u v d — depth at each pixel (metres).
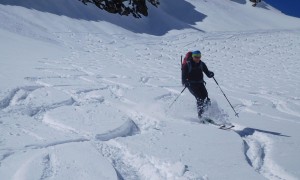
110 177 3.89
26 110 6.30
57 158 4.26
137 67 16.67
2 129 5.11
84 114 6.32
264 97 11.20
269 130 6.73
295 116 8.60
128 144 5.00
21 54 14.32
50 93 7.75
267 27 50.34
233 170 4.38
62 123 5.71
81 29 27.28
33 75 9.80
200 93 7.32
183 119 7.10
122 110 7.36
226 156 4.86
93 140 5.12
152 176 4.17
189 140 5.49
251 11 56.84
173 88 10.77
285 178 4.43
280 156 5.18
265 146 5.80
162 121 6.66
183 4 45.84
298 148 5.63
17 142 4.65
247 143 5.86
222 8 51.91
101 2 33.34
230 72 19.23
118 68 14.98
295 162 4.91
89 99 7.82
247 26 47.66
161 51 25.94
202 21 43.59
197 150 5.03
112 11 33.59
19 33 20.72
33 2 27.95
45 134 5.11
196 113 7.73
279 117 8.17
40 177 3.73
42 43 19.64
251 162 4.95
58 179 3.75
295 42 34.69
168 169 4.24
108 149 4.81
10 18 22.92
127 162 4.54
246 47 31.16
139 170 4.36
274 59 26.64
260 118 7.82
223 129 6.48
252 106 9.16
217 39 33.44
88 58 17.67
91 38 25.91
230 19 48.12
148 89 9.81
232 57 26.83
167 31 35.31
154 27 35.75
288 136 6.35
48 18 26.73
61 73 11.03
